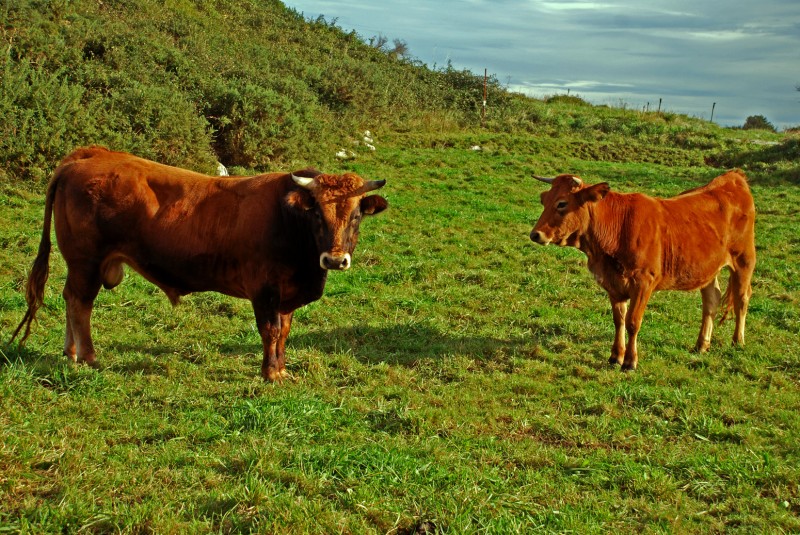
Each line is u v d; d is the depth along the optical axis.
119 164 7.36
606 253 8.45
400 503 4.97
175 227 7.17
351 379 7.69
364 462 5.42
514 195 20.41
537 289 11.71
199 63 25.17
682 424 6.84
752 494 5.50
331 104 29.02
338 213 6.79
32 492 4.76
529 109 37.59
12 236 12.07
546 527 4.86
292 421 6.17
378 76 32.38
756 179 25.03
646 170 26.05
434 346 8.88
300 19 42.81
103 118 16.92
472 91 38.38
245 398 6.78
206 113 21.20
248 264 7.21
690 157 30.16
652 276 8.43
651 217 8.49
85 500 4.63
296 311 9.98
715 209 9.10
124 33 23.95
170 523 4.46
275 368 7.43
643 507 5.25
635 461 6.04
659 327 10.12
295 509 4.72
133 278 10.80
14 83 16.02
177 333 8.89
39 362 6.99
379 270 12.50
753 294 12.09
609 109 45.09
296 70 29.77
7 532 4.19
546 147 29.38
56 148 15.56
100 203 7.16
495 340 9.23
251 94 21.17
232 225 7.17
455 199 19.38
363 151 24.52
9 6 21.09
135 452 5.45
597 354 8.91
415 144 27.36
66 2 24.86
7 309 9.02
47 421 5.78
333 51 38.88
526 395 7.50
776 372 8.45
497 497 5.16
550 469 5.77
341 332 9.22
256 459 5.32
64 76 19.23
